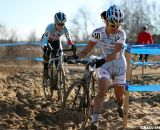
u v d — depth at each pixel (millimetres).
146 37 17047
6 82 11922
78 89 6293
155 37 27812
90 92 6480
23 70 15914
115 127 6766
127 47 6484
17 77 13023
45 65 8742
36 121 7234
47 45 8500
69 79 12844
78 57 6410
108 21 6027
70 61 6379
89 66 6191
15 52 19500
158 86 6684
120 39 6117
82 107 6305
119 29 6184
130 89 6535
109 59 5992
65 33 8703
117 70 6281
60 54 8273
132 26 34219
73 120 6988
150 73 15461
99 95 6027
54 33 8594
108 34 6191
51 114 7656
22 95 9484
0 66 16141
